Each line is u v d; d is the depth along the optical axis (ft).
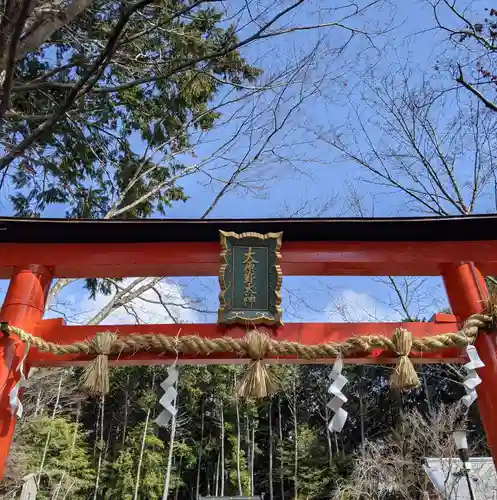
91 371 9.95
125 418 82.43
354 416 84.58
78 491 73.61
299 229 12.20
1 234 11.94
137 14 16.85
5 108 10.99
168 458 81.15
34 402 56.08
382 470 40.04
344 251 12.30
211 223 12.00
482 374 10.67
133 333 11.02
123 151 24.52
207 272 12.60
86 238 12.22
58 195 22.61
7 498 40.65
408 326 11.30
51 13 12.25
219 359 10.61
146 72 19.90
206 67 19.27
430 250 12.35
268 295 11.41
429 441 40.75
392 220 12.00
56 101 18.29
